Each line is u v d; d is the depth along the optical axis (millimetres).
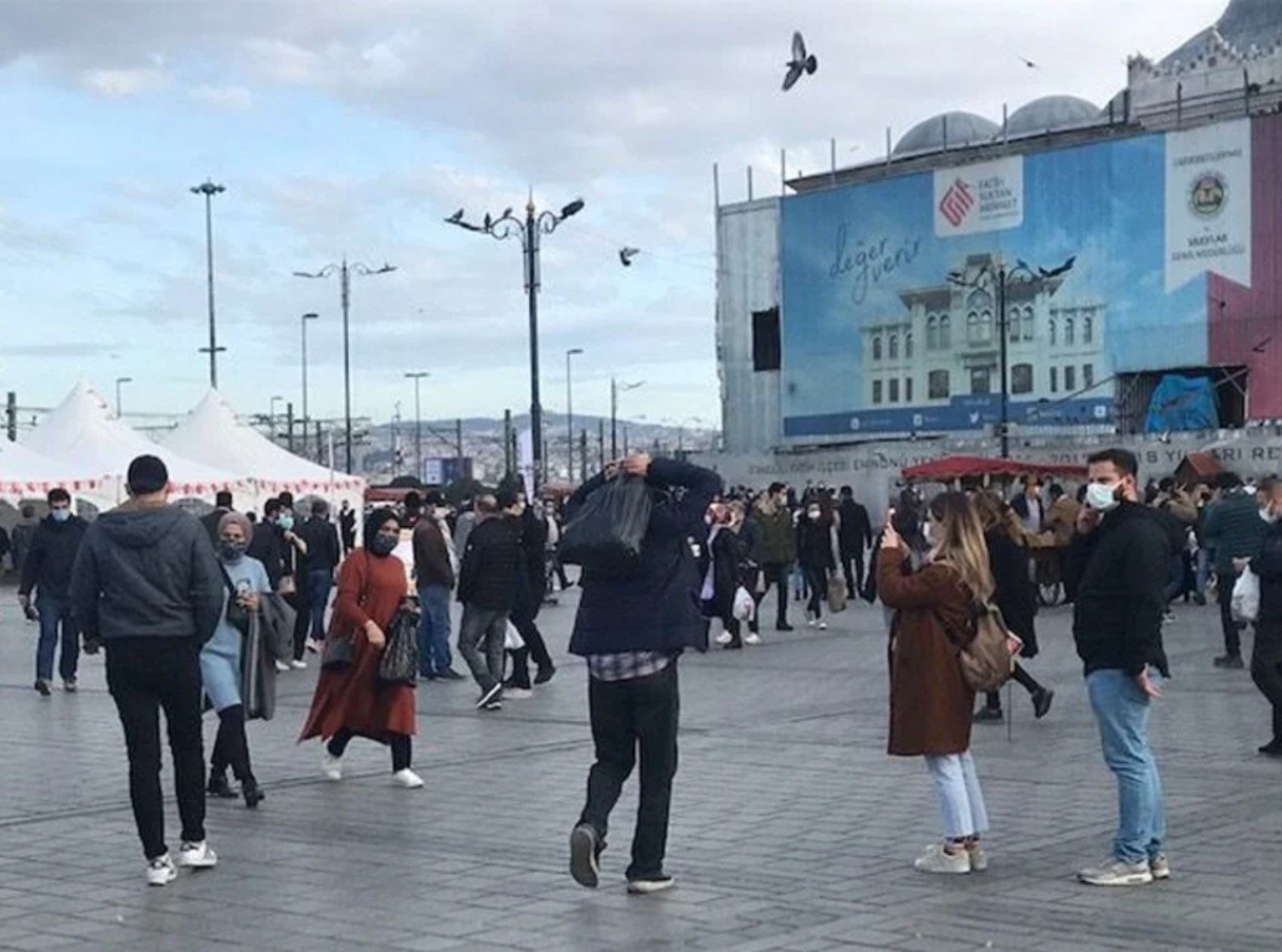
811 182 75562
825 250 66625
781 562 25406
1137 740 8555
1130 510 8539
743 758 13000
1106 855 9266
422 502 20500
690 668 20484
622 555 8430
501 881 8898
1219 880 8578
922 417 63625
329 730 12078
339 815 10953
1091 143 59344
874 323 65125
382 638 11875
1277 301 55281
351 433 76250
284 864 9445
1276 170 55344
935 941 7461
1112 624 8484
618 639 8500
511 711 16578
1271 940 7371
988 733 14188
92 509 40562
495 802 11336
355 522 41406
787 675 19406
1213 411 57125
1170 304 57562
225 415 45688
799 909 8141
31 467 37969
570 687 18609
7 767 13328
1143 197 58094
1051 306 60219
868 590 28391
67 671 19391
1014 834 9906
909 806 10852
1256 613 12969
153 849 8977
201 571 9086
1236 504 18812
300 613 22000
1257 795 11008
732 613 22953
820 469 62500
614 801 8602
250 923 8125
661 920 7984
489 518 16797
